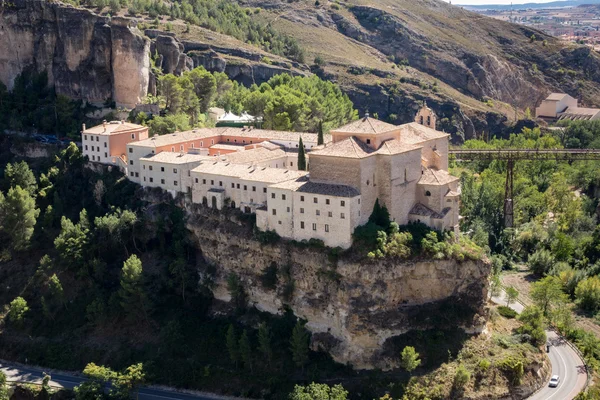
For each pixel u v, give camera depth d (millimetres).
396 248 158000
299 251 162750
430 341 156750
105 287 185750
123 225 189000
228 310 175000
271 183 171000
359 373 154625
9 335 180500
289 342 160750
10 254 199500
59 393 159875
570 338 177750
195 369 162250
